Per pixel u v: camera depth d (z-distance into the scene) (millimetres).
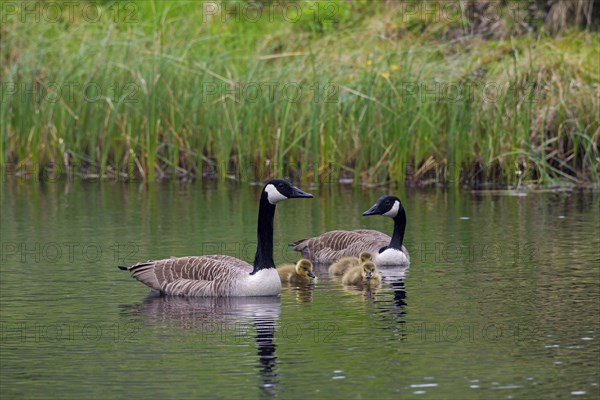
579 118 25891
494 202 23578
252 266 15969
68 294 15469
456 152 25781
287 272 16781
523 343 12836
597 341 12891
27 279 16406
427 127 25938
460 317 14078
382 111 25938
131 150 26609
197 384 11367
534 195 24484
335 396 10992
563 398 10914
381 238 18516
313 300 15250
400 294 15523
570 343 12820
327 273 17734
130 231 20109
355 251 18391
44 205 23172
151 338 13109
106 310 14547
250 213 22047
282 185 15461
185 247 18641
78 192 24984
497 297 15180
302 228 20781
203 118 26750
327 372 11758
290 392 11109
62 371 11836
